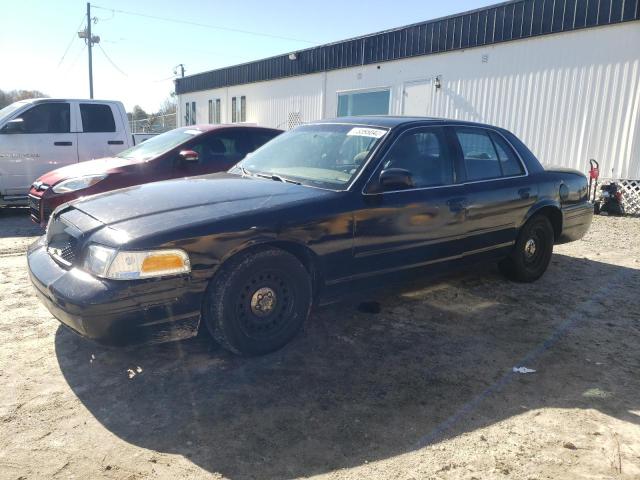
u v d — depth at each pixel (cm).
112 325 287
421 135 430
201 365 341
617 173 1017
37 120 868
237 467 244
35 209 677
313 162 422
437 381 329
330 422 281
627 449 263
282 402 300
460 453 257
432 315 441
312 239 347
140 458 248
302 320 358
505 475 242
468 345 384
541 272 543
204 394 306
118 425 274
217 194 360
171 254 296
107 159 712
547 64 1110
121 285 286
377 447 261
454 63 1306
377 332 402
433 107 1378
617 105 1003
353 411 293
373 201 377
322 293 369
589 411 298
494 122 1231
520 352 374
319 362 350
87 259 303
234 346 330
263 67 2073
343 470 243
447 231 427
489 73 1227
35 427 270
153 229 302
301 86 1878
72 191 618
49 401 295
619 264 628
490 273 569
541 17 1102
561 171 560
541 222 528
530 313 452
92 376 324
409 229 398
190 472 240
